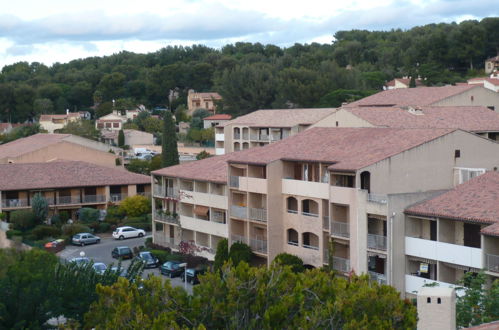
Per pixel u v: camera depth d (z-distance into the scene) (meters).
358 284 38.44
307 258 68.94
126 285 39.88
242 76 170.38
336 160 65.62
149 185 111.00
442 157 64.06
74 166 110.62
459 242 57.47
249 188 73.50
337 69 167.50
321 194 67.06
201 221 83.31
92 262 57.88
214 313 37.28
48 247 90.25
